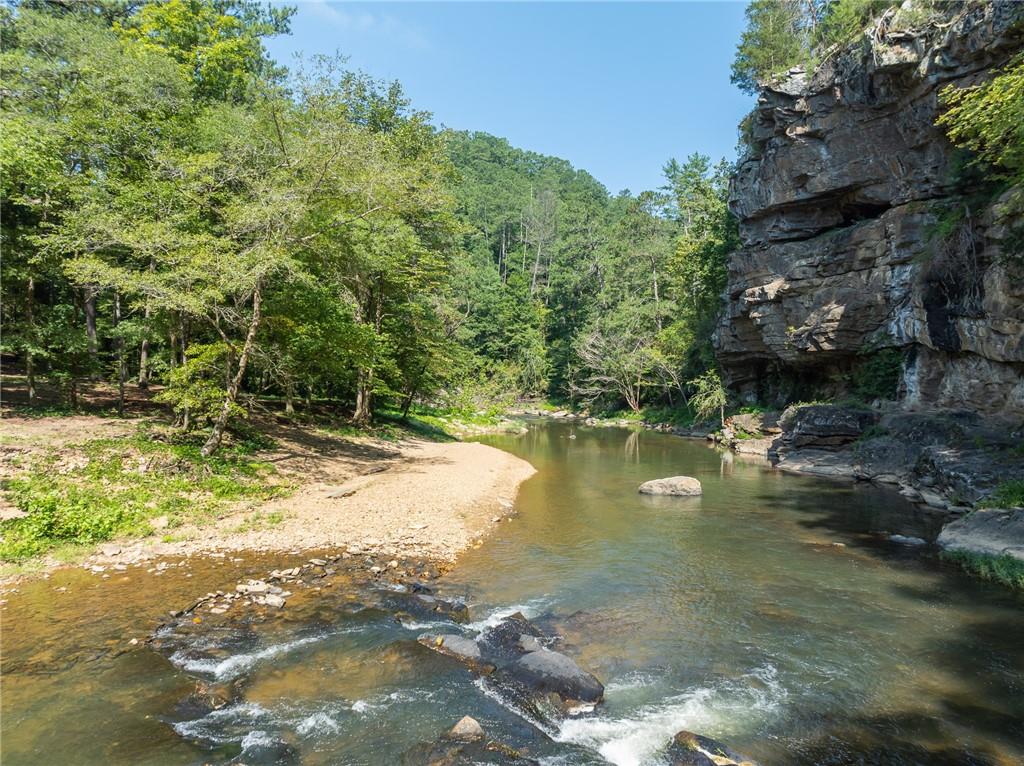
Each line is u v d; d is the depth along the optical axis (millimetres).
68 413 18344
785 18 37250
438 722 6637
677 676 7898
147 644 8016
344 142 17703
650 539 14641
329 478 18656
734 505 18625
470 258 75500
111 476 13828
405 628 8969
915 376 25172
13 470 12789
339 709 6805
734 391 42969
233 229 16359
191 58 27875
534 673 7535
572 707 7004
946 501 17766
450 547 13273
